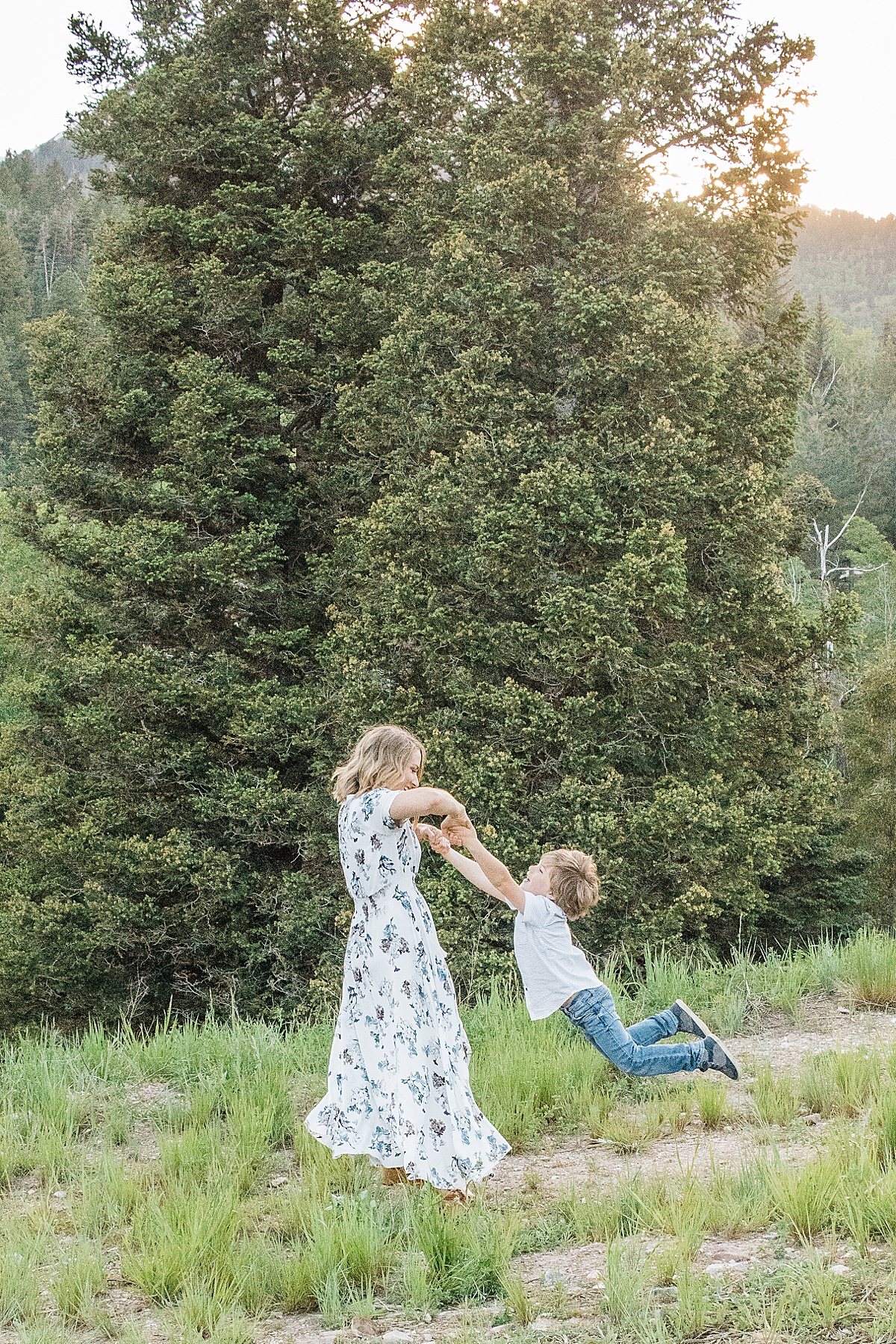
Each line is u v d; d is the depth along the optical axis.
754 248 18.75
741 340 20.95
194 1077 6.69
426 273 17.39
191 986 17.88
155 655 18.12
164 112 20.03
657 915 15.10
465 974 14.42
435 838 4.75
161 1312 3.55
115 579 18.36
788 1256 3.26
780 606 17.23
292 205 20.47
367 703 15.98
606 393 16.72
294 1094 6.11
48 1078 6.38
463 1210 3.99
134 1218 4.23
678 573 15.24
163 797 18.38
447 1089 4.09
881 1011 6.86
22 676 23.70
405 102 19.59
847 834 26.62
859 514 66.69
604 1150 4.86
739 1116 4.99
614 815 14.93
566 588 15.54
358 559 16.98
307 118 19.33
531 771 16.36
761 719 17.61
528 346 16.98
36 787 19.03
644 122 18.11
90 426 20.30
